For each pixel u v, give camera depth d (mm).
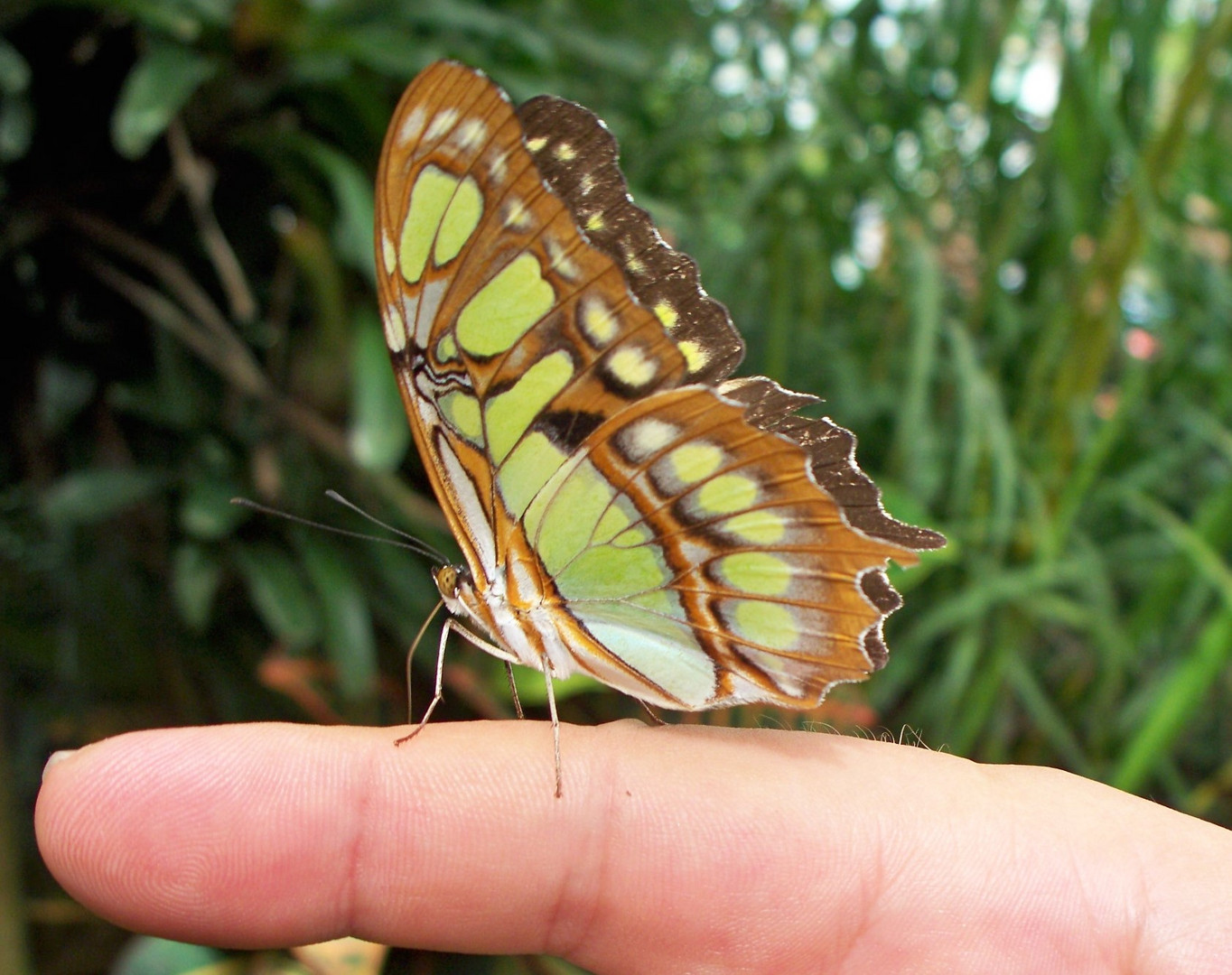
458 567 113
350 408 167
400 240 98
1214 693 201
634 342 99
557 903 105
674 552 104
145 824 99
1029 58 189
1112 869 102
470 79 96
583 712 182
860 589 99
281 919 102
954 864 103
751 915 104
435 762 105
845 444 101
